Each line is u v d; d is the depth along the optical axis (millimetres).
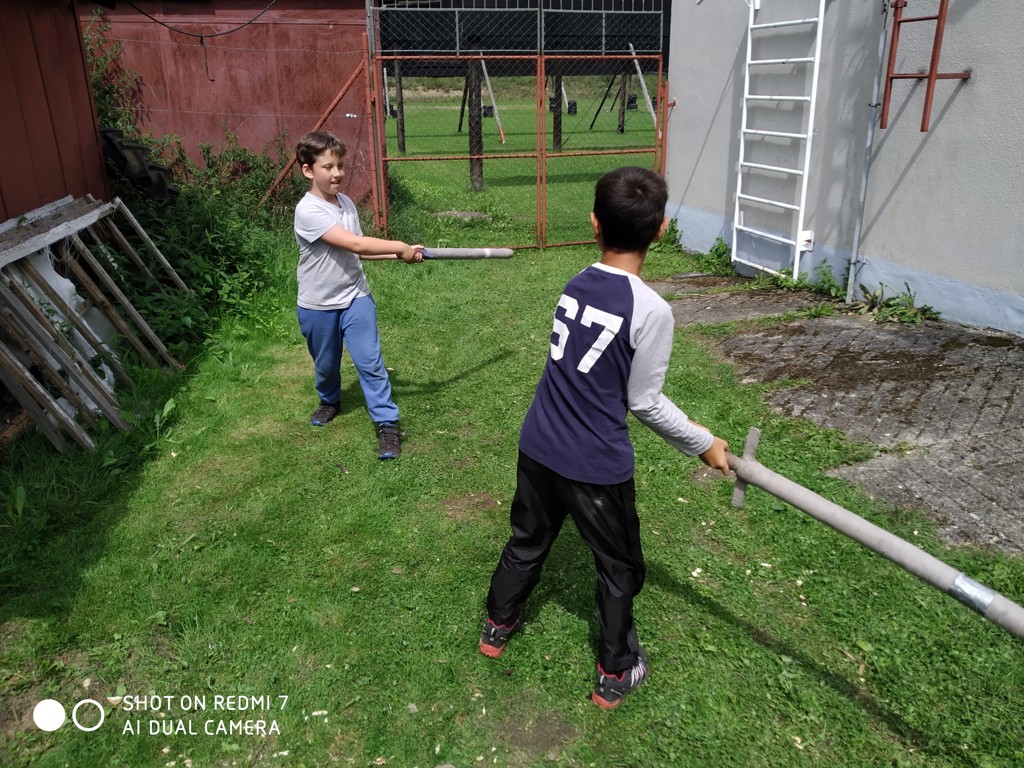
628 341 2342
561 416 2520
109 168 7578
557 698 2768
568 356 2471
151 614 3176
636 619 3119
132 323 5777
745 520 3785
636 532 2607
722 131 8867
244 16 10031
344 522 3812
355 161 10367
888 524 3689
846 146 6953
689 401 5137
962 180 5922
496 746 2582
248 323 6496
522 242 10219
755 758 2521
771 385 5336
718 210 9141
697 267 9102
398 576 3420
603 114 30125
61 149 6059
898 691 2754
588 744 2582
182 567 3471
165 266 6422
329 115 10180
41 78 5832
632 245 2400
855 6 6629
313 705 2752
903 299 6547
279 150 10422
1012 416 4531
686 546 3588
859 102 6734
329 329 4512
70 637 3066
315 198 4316
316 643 3021
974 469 4082
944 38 5914
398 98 19000
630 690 2764
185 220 7391
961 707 2686
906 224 6465
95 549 3602
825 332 6270
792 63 7449
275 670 2900
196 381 5441
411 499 4039
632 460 2529
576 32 14195
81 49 6500
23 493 3797
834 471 4211
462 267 8664
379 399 4480
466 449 4566
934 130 6094
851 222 7027
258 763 2553
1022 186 5484
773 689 2783
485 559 3533
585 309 2414
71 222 5438
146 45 10297
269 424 4914
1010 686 2758
